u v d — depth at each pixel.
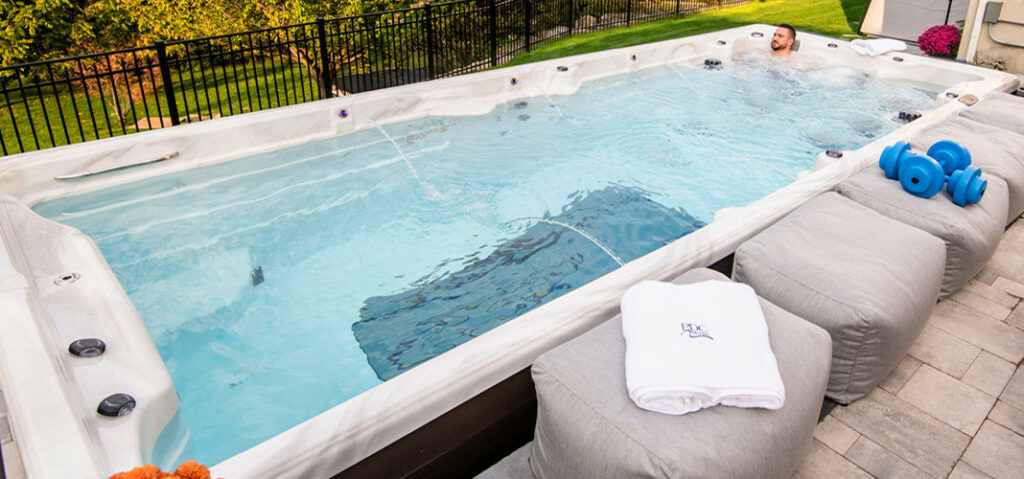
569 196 3.99
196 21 7.34
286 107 4.27
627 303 2.01
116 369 2.07
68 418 1.62
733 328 1.84
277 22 6.89
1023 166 3.42
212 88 7.92
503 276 3.21
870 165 3.31
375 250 3.43
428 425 1.88
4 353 1.84
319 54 6.93
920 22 8.05
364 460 1.76
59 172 3.52
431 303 3.02
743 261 2.45
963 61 6.10
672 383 1.64
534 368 1.85
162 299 3.01
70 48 8.06
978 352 2.61
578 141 4.77
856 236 2.54
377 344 2.75
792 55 6.91
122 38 8.16
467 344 2.02
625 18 10.45
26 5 7.77
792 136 4.91
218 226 3.56
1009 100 4.34
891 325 2.18
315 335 2.82
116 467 1.64
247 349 2.74
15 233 2.77
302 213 3.73
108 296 2.49
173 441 2.11
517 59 8.10
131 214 3.61
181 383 2.55
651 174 4.29
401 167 4.27
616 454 1.58
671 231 3.61
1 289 2.14
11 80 7.82
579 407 1.69
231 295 3.07
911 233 2.59
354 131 4.52
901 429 2.23
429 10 6.59
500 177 4.20
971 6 5.89
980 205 2.91
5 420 1.61
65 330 2.22
